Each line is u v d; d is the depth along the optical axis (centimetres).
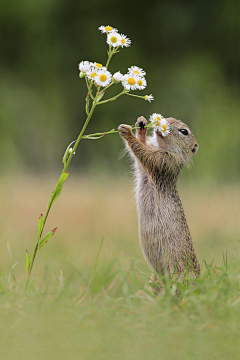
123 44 378
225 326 363
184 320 364
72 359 358
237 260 388
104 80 377
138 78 378
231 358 358
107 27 379
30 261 378
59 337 360
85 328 362
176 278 385
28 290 376
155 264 395
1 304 368
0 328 362
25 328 362
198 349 359
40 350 358
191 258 395
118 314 366
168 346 360
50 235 378
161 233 395
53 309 366
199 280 375
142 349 359
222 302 369
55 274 384
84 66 378
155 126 391
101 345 360
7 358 357
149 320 364
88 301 371
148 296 374
